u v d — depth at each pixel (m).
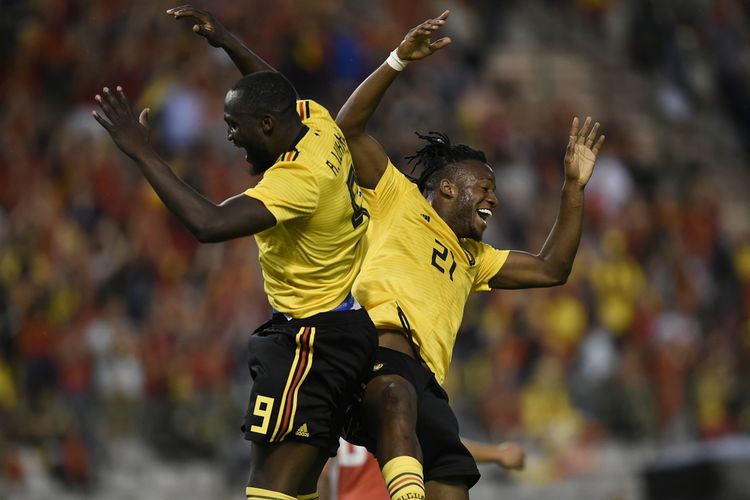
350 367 17.50
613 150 64.44
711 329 58.00
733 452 37.66
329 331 17.33
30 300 42.41
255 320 45.88
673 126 73.38
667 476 38.19
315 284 17.36
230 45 18.70
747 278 62.34
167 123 51.88
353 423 18.42
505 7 76.12
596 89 73.56
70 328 42.53
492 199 19.97
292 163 16.58
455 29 70.44
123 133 15.45
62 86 54.38
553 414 49.59
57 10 56.41
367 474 21.30
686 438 52.28
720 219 65.88
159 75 54.59
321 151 17.02
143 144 15.52
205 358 44.12
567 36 76.69
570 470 49.03
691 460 37.72
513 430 48.59
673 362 53.88
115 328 43.12
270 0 60.09
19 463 40.41
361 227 17.81
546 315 52.06
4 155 49.50
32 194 47.59
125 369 42.78
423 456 18.66
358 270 18.05
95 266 45.47
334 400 17.45
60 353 41.91
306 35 58.94
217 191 50.41
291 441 17.19
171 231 47.91
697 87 76.38
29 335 41.81
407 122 57.56
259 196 16.05
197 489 42.53
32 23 55.62
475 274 20.34
